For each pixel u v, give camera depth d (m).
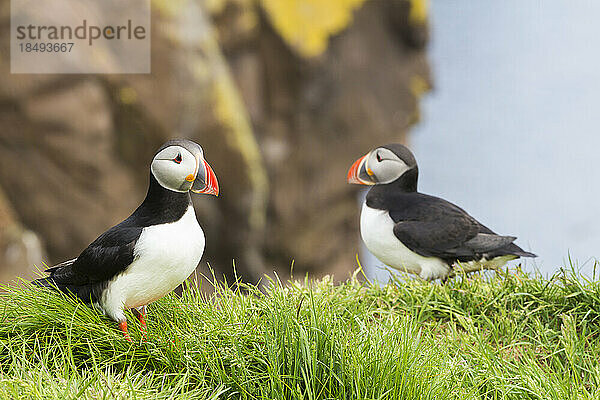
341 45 19.12
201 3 16.77
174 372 5.64
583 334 6.62
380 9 20.16
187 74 16.25
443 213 7.73
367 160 8.06
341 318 6.22
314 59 18.23
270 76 18.28
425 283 7.45
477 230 7.73
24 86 14.55
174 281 5.81
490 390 5.92
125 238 5.61
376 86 20.42
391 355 5.59
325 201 19.14
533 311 6.91
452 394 5.63
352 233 20.03
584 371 6.32
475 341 6.54
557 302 7.12
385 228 7.83
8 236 14.64
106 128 15.39
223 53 17.62
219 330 6.04
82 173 15.32
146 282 5.70
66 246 15.62
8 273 14.60
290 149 18.56
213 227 17.69
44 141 14.93
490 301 7.13
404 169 7.95
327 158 19.17
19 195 15.12
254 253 18.19
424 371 5.66
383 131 20.64
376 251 8.03
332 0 18.86
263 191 17.80
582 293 7.04
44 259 15.37
